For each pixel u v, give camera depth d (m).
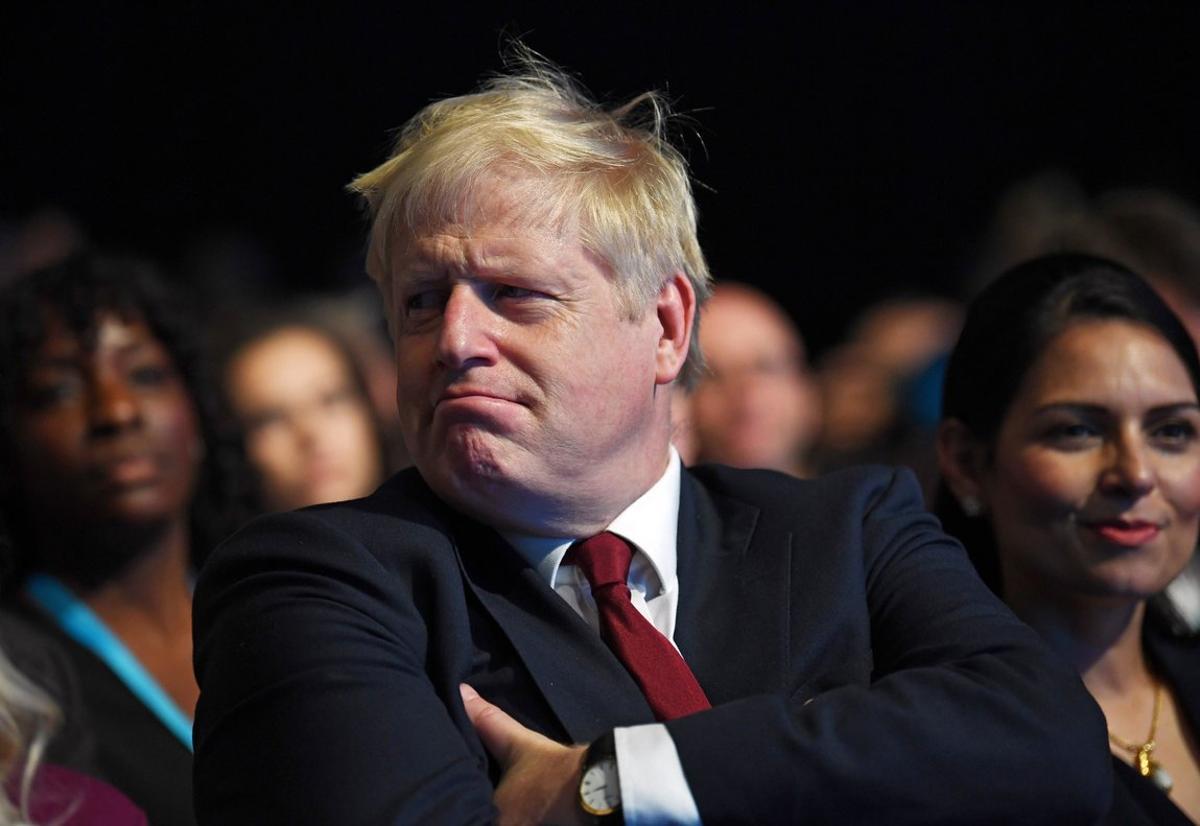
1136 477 2.90
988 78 8.99
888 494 2.53
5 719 2.59
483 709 2.22
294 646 2.15
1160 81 8.73
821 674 2.30
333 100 8.96
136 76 8.80
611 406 2.30
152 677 3.58
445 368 2.26
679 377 2.55
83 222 8.73
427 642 2.25
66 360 3.67
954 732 2.08
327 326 4.73
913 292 8.52
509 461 2.26
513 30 8.80
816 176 9.15
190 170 8.88
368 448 4.59
